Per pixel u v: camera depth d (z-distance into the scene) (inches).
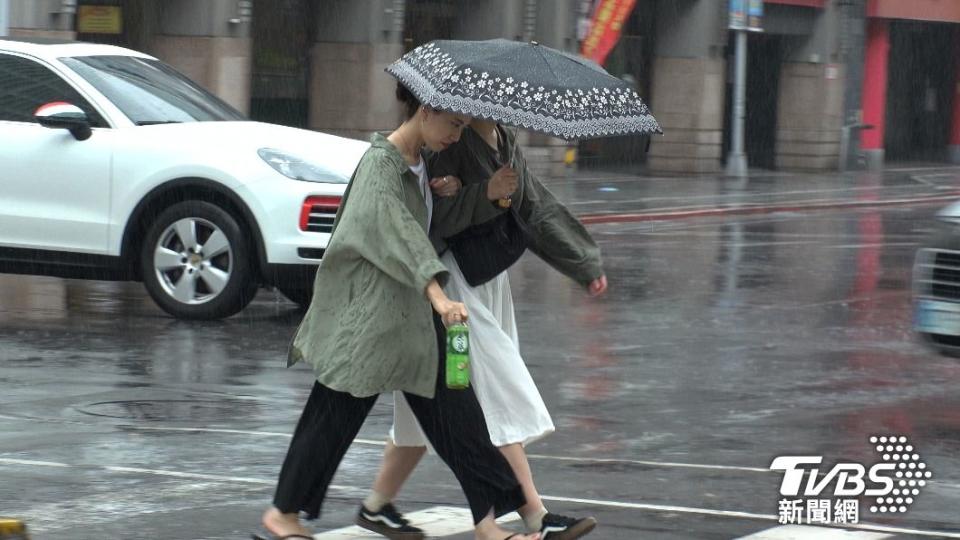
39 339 981.8
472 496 496.1
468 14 2874.0
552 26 2915.8
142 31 2401.6
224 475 625.3
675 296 1283.2
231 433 709.9
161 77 1139.9
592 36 2970.0
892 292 1341.0
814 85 3639.3
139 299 1190.9
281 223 1037.2
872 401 824.3
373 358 481.7
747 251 1717.5
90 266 1072.8
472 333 502.6
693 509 580.4
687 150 3289.9
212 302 1059.3
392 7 2694.4
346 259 487.8
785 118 3668.8
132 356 924.0
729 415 778.8
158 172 1052.5
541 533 505.4
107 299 1189.1
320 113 2714.1
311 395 502.0
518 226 504.4
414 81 481.1
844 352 994.1
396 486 533.0
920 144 4343.0
